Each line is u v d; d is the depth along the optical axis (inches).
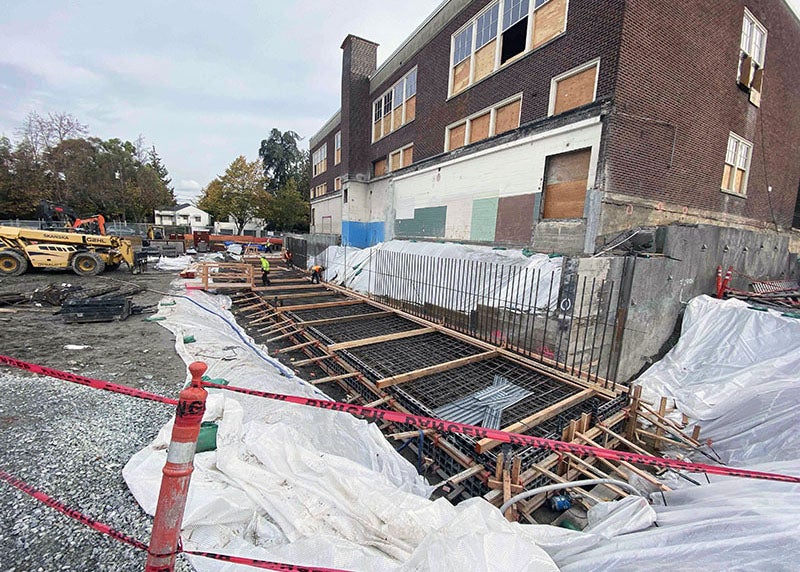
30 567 74.0
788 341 230.4
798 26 486.9
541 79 369.1
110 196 1491.1
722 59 382.3
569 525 126.7
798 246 621.3
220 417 125.0
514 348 255.6
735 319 266.7
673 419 202.1
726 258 363.6
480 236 458.3
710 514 86.0
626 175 323.3
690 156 372.2
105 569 74.7
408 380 196.2
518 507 124.7
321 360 246.5
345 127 791.7
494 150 426.0
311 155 1164.5
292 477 99.7
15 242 456.1
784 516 74.7
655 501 120.7
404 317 336.5
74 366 185.0
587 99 329.4
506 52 422.0
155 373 180.5
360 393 201.6
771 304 331.9
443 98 521.3
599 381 203.0
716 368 244.7
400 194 637.3
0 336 230.4
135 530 84.1
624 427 185.2
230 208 1555.1
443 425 75.2
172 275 555.5
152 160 2501.2
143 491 94.0
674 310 306.8
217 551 76.4
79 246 486.3
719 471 82.3
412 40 589.9
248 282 453.4
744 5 392.2
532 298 281.7
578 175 342.6
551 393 193.2
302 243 764.6
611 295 241.3
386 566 72.1
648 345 287.9
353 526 85.7
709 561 69.6
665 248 295.4
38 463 105.0
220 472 100.2
